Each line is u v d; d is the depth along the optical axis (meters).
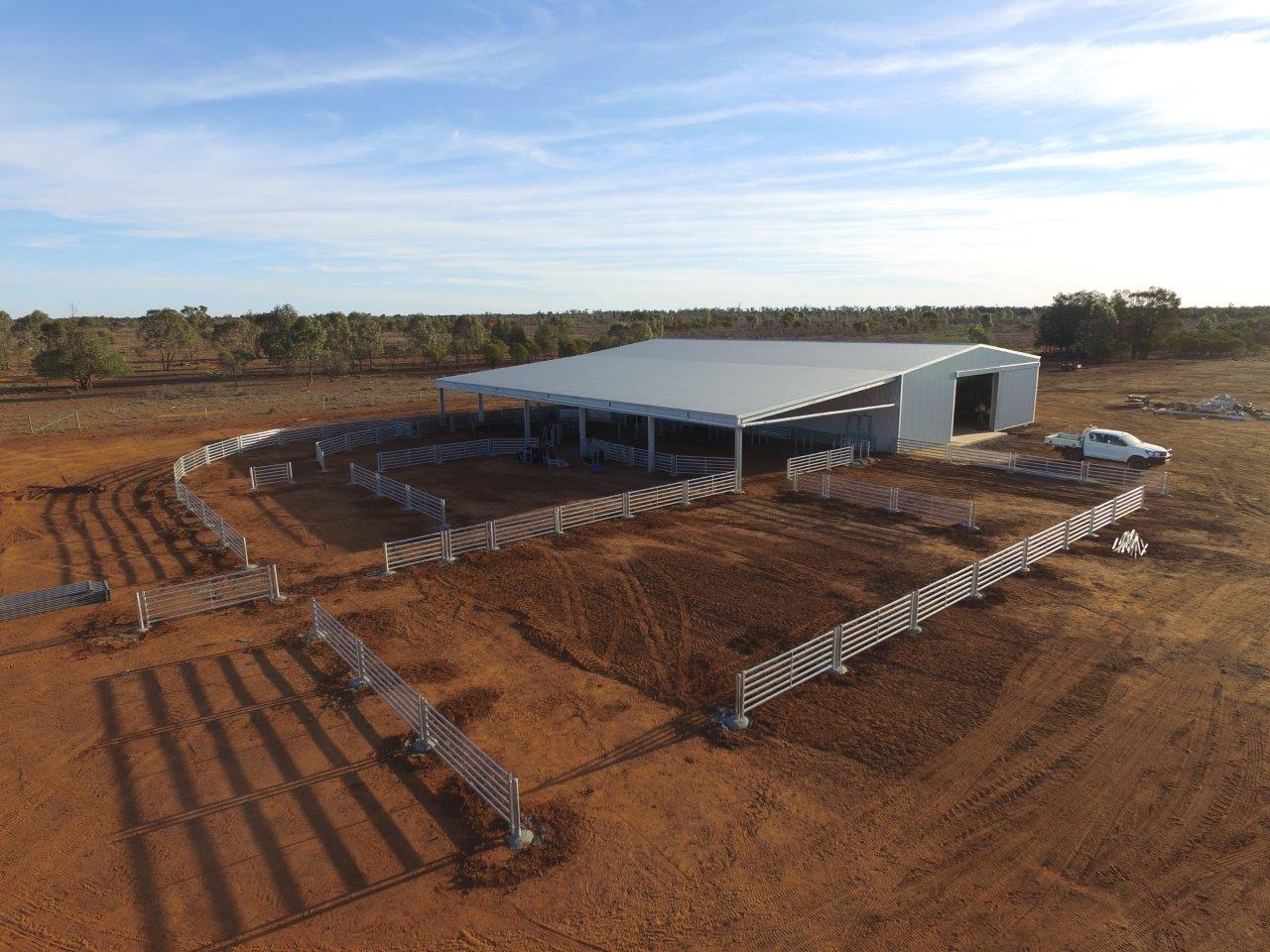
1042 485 29.23
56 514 27.31
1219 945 8.27
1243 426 41.94
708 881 9.30
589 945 8.39
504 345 87.31
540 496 28.61
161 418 51.06
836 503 26.80
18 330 107.56
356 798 10.93
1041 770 11.38
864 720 12.78
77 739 12.59
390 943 8.47
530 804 10.75
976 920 8.64
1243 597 17.83
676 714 13.09
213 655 15.47
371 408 56.28
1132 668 14.41
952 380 37.72
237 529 24.78
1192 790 10.85
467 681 14.30
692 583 19.16
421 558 21.22
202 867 9.67
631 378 38.69
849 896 9.02
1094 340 80.81
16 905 9.10
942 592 17.20
